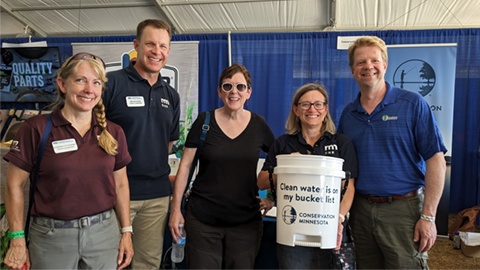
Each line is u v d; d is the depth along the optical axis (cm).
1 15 497
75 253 133
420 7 420
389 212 153
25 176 133
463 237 323
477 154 413
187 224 163
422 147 151
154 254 182
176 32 505
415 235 150
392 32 399
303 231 133
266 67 428
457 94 414
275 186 153
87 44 425
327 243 133
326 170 130
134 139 170
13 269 131
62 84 137
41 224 131
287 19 467
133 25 511
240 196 158
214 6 443
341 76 411
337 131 175
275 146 163
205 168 163
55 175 129
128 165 169
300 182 133
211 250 159
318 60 416
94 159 135
